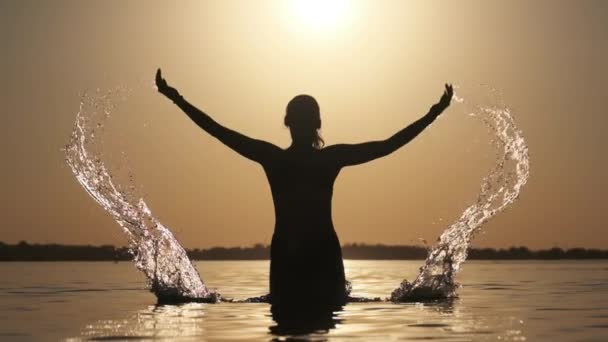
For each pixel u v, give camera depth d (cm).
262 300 759
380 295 881
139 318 617
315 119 697
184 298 785
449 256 798
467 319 605
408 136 698
